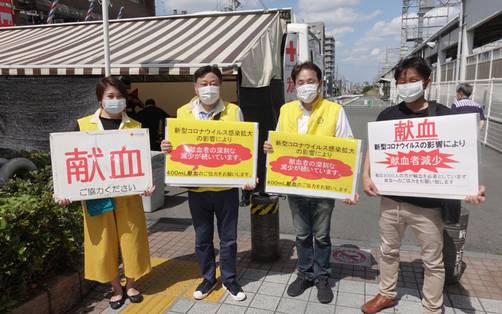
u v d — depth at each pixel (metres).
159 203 6.46
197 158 3.35
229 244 3.54
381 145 2.98
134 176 3.30
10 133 7.56
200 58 6.79
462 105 7.79
